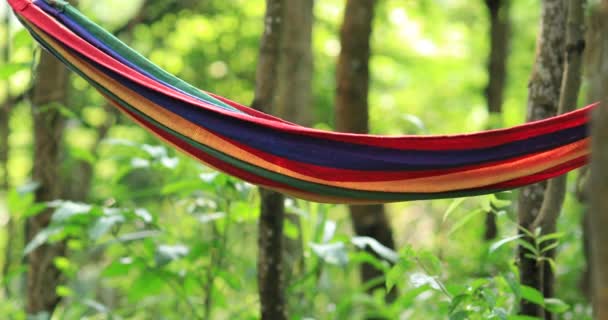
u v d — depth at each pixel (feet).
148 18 25.88
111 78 8.44
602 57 4.92
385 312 13.43
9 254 16.61
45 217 13.76
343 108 16.48
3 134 20.13
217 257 12.19
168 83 8.85
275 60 10.92
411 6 30.14
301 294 12.44
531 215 10.37
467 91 33.04
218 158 8.46
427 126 32.65
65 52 8.61
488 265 13.33
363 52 16.31
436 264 9.57
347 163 8.11
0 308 14.02
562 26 10.18
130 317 13.56
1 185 20.22
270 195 10.85
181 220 14.60
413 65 33.78
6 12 16.80
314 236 11.99
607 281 4.83
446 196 8.39
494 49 20.43
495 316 8.92
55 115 13.76
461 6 30.76
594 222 4.85
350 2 16.26
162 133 8.83
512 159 8.10
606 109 4.78
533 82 10.32
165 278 11.85
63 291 12.92
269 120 8.15
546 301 10.02
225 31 29.07
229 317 13.24
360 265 16.84
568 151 8.09
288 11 13.80
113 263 11.84
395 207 25.57
